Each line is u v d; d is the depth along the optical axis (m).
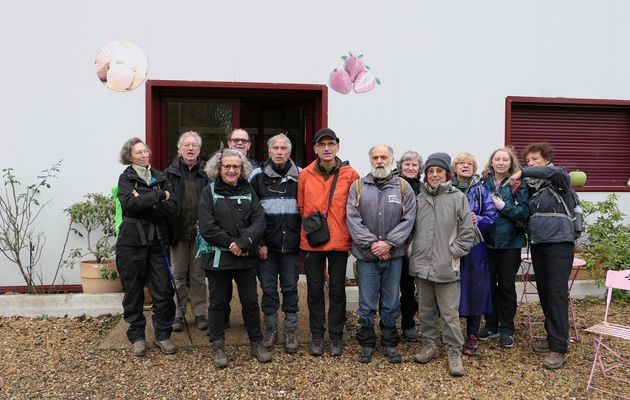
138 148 3.95
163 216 4.00
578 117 6.61
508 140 6.16
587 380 3.70
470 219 3.72
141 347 4.03
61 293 5.44
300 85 5.77
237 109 6.00
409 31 5.93
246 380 3.63
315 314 4.03
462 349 4.14
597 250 5.78
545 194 3.93
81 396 3.40
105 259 5.44
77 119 5.46
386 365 3.90
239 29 5.66
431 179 3.79
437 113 6.02
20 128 5.38
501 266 4.23
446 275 3.71
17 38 5.34
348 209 3.83
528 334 4.64
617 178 6.75
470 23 6.05
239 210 3.74
